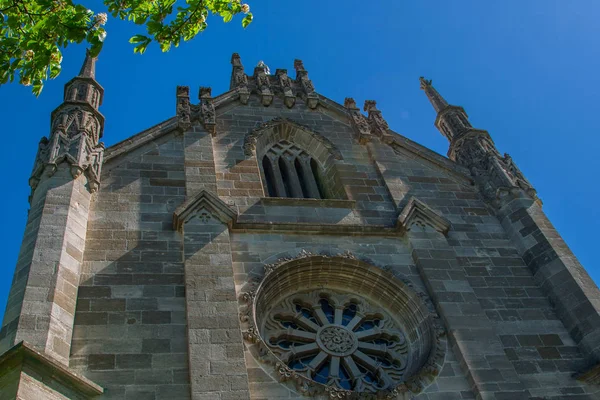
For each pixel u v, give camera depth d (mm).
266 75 33094
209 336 18844
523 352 21609
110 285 20078
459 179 29625
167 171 25422
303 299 22875
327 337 21688
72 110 25031
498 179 28500
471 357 20422
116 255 21141
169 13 16781
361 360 21250
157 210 23406
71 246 20156
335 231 24312
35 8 15781
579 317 22562
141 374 17766
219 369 18000
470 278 24172
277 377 18734
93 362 17750
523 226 26281
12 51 15500
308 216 25172
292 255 22953
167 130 27312
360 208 26234
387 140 30297
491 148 30875
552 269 24281
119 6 16500
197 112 28859
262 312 21531
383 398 18906
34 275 18469
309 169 29266
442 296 22453
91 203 22766
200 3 16984
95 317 18953
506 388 19672
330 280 23375
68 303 18516
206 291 20188
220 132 28500
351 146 30016
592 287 23438
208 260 21297
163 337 18891
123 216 22719
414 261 24156
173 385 17688
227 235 22531
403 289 22781
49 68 15961
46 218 20453
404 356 21781
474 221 27047
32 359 15672
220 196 25031
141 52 16719
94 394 16797
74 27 15617
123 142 26000
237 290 21047
